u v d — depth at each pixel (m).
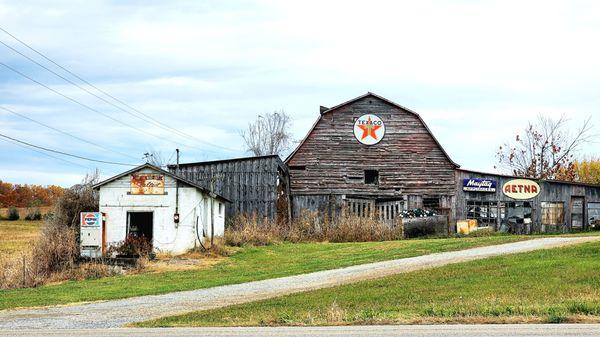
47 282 27.70
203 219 36.22
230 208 43.81
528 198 45.22
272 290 20.59
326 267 26.08
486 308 14.48
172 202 35.09
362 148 45.72
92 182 37.56
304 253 33.44
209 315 15.84
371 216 43.22
